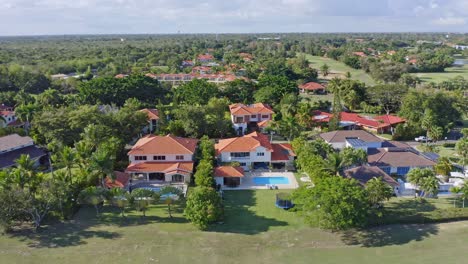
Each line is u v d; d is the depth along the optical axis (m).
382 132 104.50
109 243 50.91
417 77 183.75
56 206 56.06
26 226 55.12
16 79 158.00
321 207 49.81
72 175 68.94
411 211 58.78
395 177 72.19
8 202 51.09
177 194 59.06
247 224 55.72
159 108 107.19
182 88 131.00
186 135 94.50
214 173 68.31
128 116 86.50
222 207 56.81
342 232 53.38
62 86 162.38
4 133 88.94
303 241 51.38
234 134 99.00
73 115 84.12
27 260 47.19
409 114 106.69
